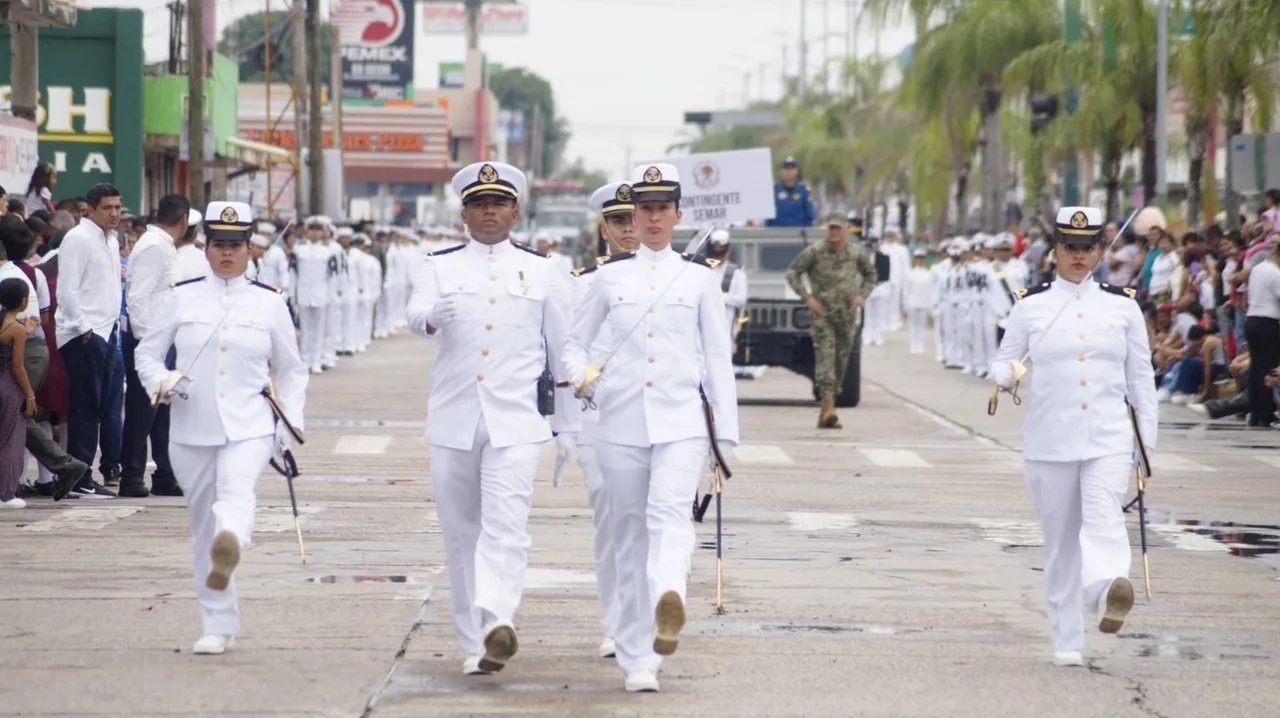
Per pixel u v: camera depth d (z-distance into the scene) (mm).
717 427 17609
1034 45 97625
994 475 35969
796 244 54031
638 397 17484
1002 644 19766
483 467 17828
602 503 18578
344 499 30812
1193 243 55562
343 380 59750
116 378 31891
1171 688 17766
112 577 23062
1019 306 19453
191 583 22672
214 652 18672
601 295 17797
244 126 151750
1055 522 19078
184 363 18953
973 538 27469
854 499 32031
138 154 73750
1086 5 83688
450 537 18219
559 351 18266
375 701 16812
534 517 28891
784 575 23953
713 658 18828
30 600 21516
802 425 46188
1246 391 47844
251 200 94625
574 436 18422
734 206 53906
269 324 19219
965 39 98562
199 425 18859
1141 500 19359
